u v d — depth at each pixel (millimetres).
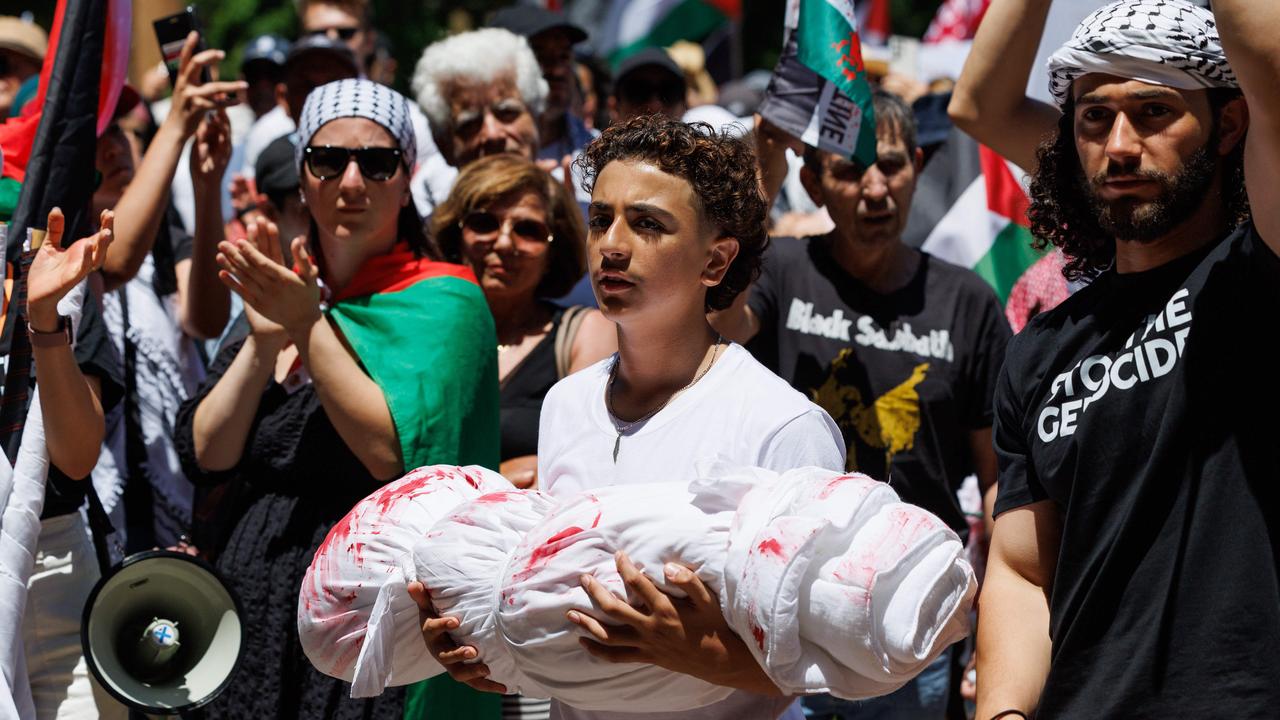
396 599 2500
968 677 4238
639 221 2512
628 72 6293
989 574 2637
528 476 3980
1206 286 2348
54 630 3543
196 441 3686
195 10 4418
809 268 4273
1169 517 2297
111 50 4031
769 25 17062
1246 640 2199
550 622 2293
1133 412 2367
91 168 3678
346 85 3797
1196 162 2400
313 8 7156
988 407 4203
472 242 4211
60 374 3375
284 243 4977
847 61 3996
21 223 3549
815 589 2180
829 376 4172
